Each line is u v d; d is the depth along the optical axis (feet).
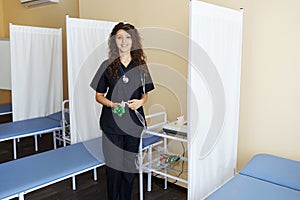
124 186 7.41
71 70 9.06
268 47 7.47
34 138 13.52
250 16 7.66
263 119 7.80
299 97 7.13
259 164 6.63
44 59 12.90
